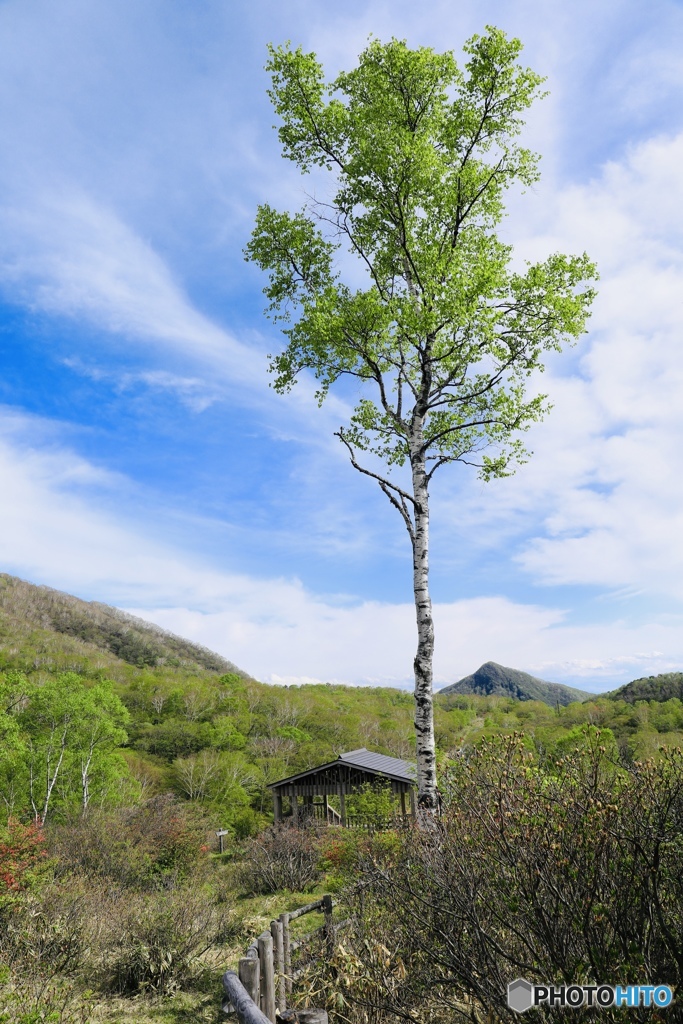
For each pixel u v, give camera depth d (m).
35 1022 5.05
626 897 2.97
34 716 31.55
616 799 3.39
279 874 13.52
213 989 7.06
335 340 10.43
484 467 10.62
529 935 3.27
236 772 44.47
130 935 7.52
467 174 10.12
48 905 7.76
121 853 12.93
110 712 34.72
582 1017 2.83
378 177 10.59
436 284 9.46
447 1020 3.98
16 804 28.38
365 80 10.91
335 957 5.41
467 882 3.52
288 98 10.84
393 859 5.62
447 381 10.62
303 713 76.06
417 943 4.05
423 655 9.23
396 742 66.62
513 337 10.41
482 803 3.83
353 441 11.52
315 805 28.36
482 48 9.93
